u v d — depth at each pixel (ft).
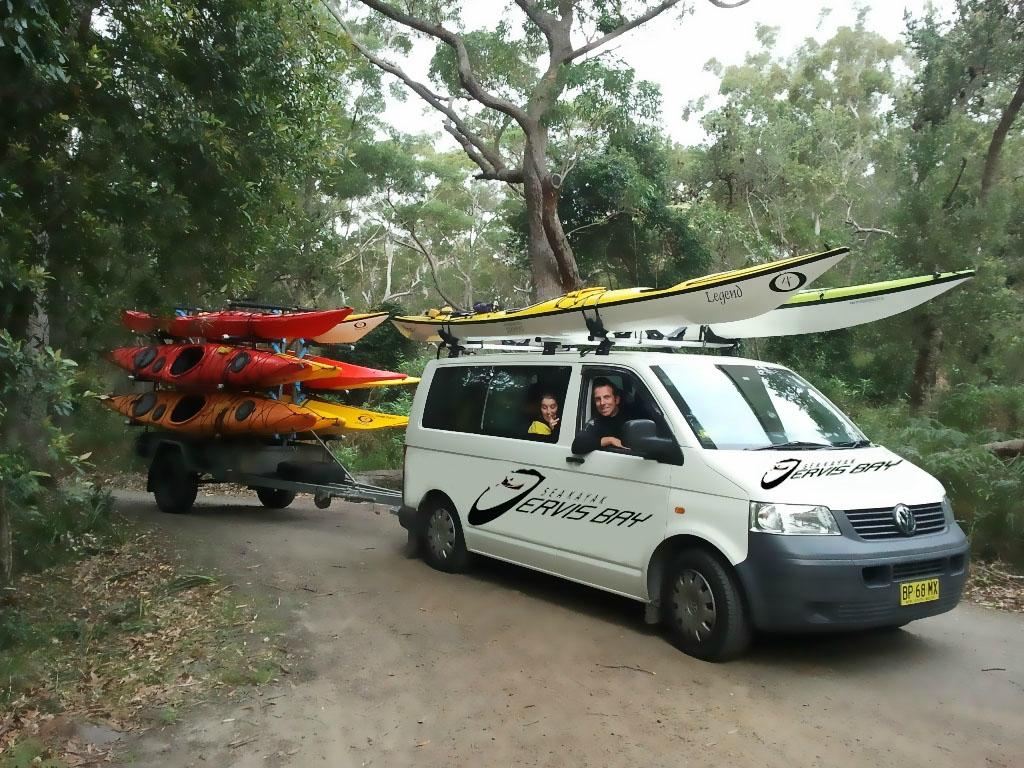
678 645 17.53
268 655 17.49
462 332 25.53
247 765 12.85
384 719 14.40
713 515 16.67
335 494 30.50
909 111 68.49
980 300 53.93
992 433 39.50
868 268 62.54
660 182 80.74
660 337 22.77
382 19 68.13
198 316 35.65
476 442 23.06
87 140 22.43
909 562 16.03
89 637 18.43
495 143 67.00
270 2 30.04
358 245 125.80
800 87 127.13
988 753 13.02
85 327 25.17
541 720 14.25
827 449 18.51
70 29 22.53
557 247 58.95
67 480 30.81
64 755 13.21
